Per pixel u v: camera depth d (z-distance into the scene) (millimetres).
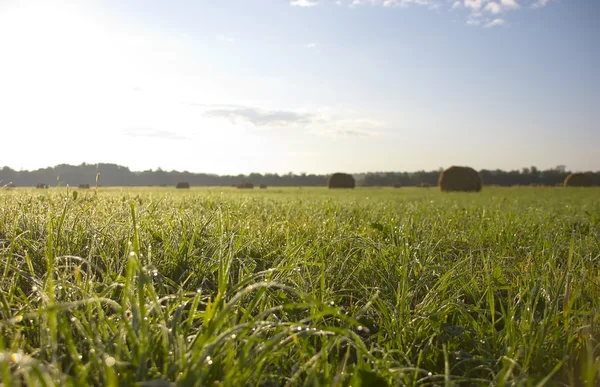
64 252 2955
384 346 2164
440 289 2713
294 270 2814
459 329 2330
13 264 2758
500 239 4621
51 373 1432
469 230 5188
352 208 8469
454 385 1792
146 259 2854
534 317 2529
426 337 2248
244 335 1727
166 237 3508
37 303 2125
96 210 4816
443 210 8875
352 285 3055
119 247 3133
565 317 2189
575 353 2053
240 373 1512
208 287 2820
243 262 2959
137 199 6633
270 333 2096
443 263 3465
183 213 4367
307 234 4488
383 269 3215
